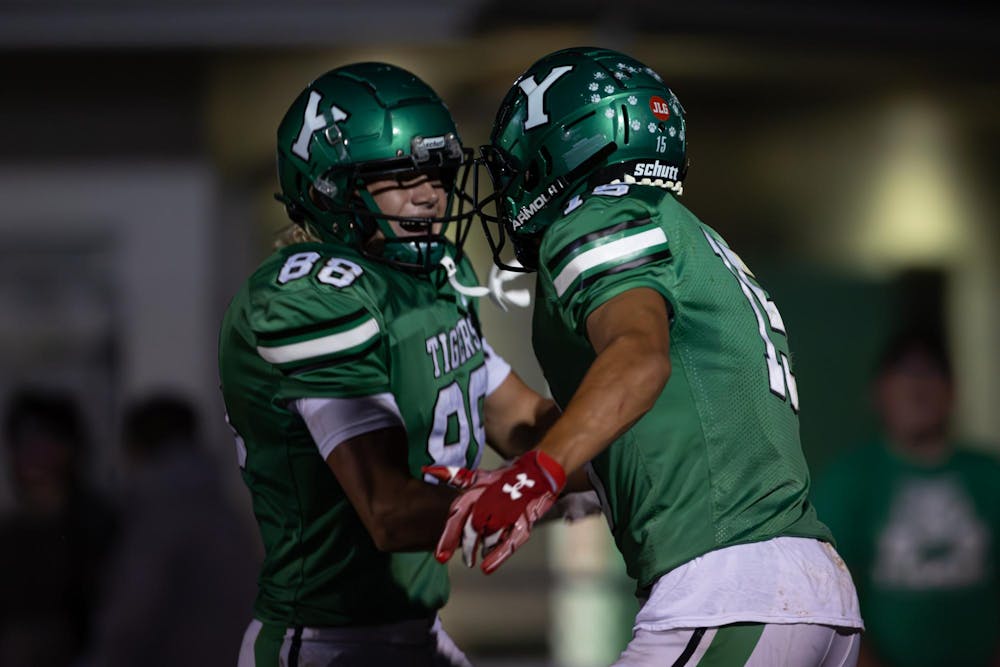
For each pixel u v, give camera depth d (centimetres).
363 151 1046
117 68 2634
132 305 2775
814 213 3148
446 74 2686
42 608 1859
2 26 2455
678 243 923
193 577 1783
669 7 2372
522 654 2850
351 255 1052
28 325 2788
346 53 2558
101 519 1905
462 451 1096
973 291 3278
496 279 1120
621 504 949
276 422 1034
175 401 1864
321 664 1057
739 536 923
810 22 2539
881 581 1728
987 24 2666
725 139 3100
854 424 3128
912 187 3244
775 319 995
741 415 935
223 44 2492
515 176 975
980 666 1723
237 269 2827
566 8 2350
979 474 1738
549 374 971
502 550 785
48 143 2750
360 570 1055
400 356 1037
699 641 904
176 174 2777
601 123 948
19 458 1886
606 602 2842
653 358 820
